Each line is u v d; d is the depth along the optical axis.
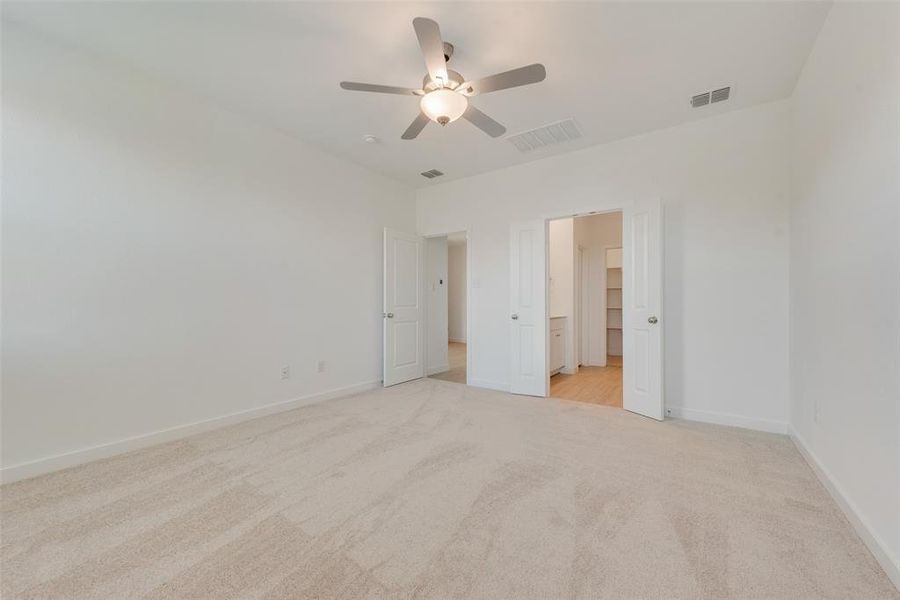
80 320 2.39
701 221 3.21
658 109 3.06
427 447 2.61
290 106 3.06
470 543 1.57
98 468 2.28
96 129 2.46
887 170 1.44
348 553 1.51
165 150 2.77
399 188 4.93
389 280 4.59
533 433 2.89
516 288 4.28
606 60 2.44
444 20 2.10
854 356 1.70
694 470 2.24
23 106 2.20
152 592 1.31
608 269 7.43
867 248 1.59
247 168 3.27
